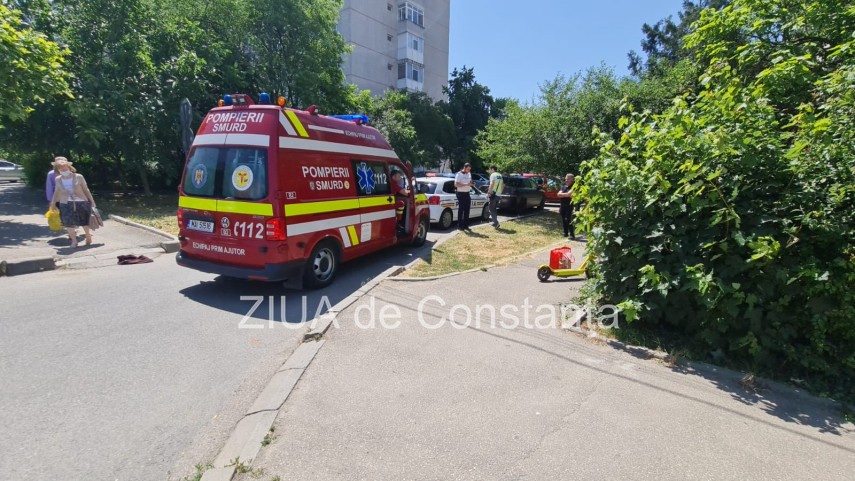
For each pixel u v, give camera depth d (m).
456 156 40.81
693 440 2.85
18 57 9.23
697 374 3.81
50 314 4.86
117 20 14.13
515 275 7.19
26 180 19.38
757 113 4.18
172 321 4.80
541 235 11.52
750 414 3.20
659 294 4.39
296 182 5.68
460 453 2.64
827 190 3.75
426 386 3.46
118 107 13.52
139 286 6.07
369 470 2.47
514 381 3.59
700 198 4.10
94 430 2.82
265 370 3.75
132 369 3.67
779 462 2.65
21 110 10.11
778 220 3.77
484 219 14.88
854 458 2.72
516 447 2.72
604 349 4.30
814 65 5.30
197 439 2.79
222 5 18.69
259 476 2.40
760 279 3.87
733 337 4.08
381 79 42.03
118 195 16.39
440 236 10.99
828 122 3.57
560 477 2.46
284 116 5.66
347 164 6.84
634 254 4.55
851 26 5.52
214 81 17.75
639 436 2.87
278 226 5.38
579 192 5.17
